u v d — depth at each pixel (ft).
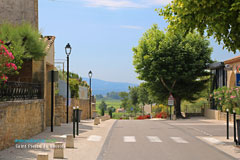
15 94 47.19
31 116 52.13
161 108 194.49
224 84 121.70
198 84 144.36
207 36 42.14
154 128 74.95
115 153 39.19
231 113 99.96
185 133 63.57
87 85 131.85
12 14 67.26
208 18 38.06
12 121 42.11
